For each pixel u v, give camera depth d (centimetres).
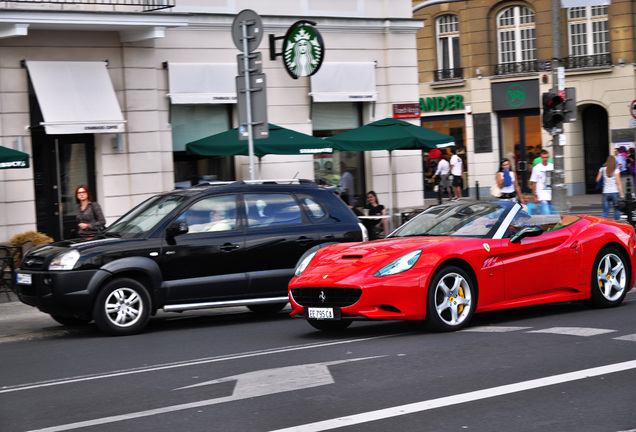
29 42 1772
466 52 4012
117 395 736
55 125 1734
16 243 1638
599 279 1113
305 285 985
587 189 3906
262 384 741
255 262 1188
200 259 1157
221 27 2028
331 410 641
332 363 820
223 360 880
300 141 1822
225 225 1184
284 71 2111
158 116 1934
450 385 705
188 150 1889
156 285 1134
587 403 633
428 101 4131
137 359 926
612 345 845
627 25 3622
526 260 1036
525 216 1074
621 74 3641
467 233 1041
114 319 1121
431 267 959
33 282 1129
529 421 592
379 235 1834
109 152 1869
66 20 1728
